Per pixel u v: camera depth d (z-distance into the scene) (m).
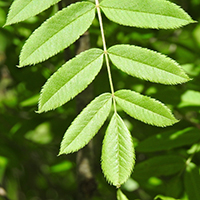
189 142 0.56
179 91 0.58
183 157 0.55
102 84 0.63
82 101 0.59
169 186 0.55
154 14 0.47
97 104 0.46
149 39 0.67
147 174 0.55
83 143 0.46
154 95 0.59
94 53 0.47
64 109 0.65
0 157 0.68
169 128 0.61
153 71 0.46
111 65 0.63
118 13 0.47
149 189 0.58
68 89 0.46
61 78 0.46
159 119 0.46
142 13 0.47
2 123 0.69
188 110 0.58
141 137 0.63
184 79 0.46
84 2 0.47
